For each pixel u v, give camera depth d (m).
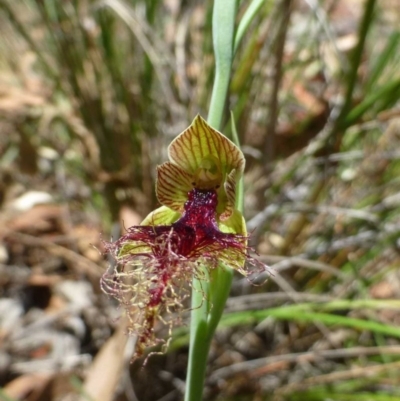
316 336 0.15
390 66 0.16
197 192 0.09
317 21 0.15
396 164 0.15
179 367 0.15
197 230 0.08
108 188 0.15
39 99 0.17
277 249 0.15
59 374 0.14
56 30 0.15
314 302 0.14
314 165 0.15
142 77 0.15
